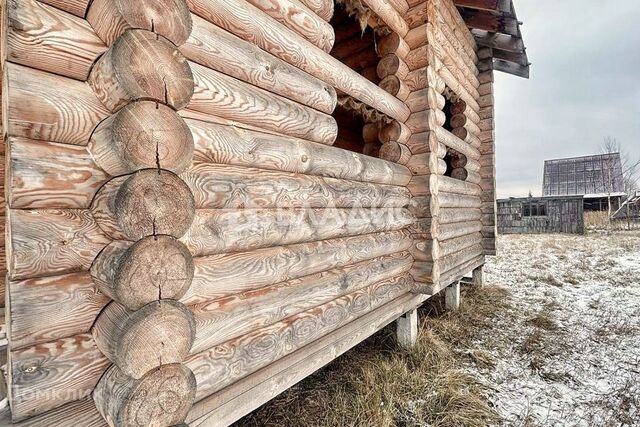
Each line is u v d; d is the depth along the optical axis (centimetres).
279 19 194
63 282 111
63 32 106
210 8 150
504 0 446
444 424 241
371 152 364
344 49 390
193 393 120
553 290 632
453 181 460
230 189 155
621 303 548
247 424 239
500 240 1510
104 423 121
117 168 107
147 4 107
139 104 105
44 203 105
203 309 149
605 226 1966
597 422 249
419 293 355
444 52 428
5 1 97
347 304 250
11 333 101
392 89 335
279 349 187
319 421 243
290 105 194
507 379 313
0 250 178
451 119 531
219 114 155
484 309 510
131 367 104
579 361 350
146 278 107
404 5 346
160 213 110
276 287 190
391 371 299
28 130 101
